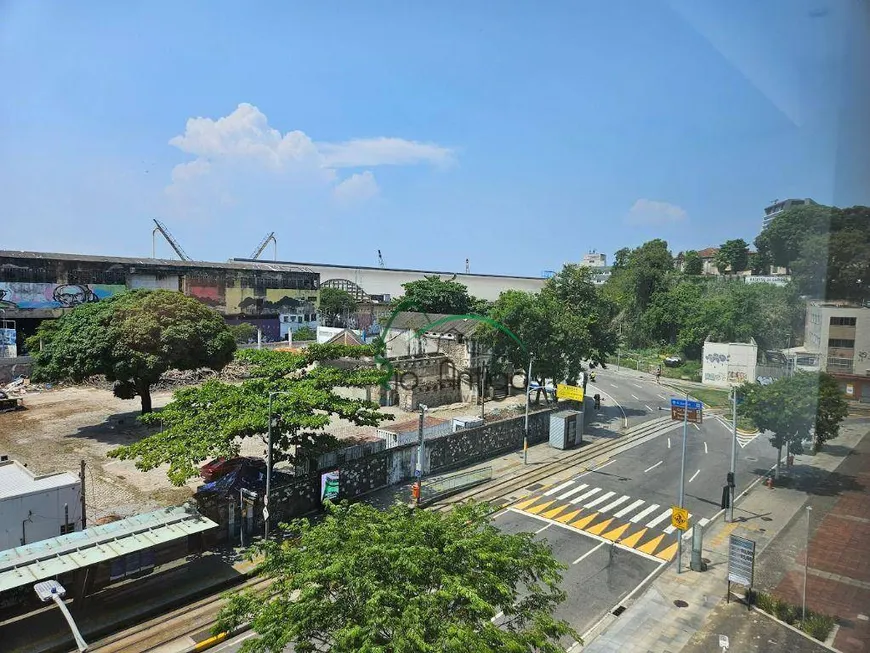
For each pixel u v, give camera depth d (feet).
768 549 77.36
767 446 134.62
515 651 34.86
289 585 39.63
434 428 119.34
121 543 61.52
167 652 54.85
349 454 98.22
